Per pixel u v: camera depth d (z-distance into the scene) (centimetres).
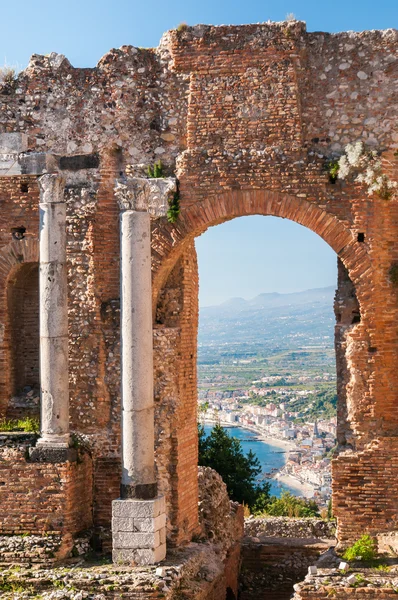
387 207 2272
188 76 2388
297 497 4594
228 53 2353
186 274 2438
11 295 2541
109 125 2425
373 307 2253
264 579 2669
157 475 2309
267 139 2333
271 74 2333
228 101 2353
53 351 2248
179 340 2389
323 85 2331
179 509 2322
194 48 2370
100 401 2369
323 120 2325
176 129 2395
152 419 2162
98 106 2433
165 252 2355
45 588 2012
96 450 2350
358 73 2317
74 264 2398
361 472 2219
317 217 2291
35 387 2603
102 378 2375
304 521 2919
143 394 2144
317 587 1962
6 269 2483
